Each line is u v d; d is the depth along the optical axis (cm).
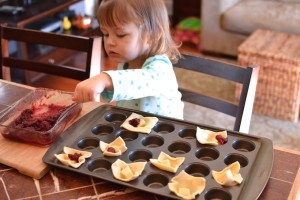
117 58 111
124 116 102
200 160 86
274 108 236
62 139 94
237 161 86
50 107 107
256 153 87
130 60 113
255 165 84
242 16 288
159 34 111
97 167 86
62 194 80
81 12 318
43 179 84
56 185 83
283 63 223
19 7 253
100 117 102
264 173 81
